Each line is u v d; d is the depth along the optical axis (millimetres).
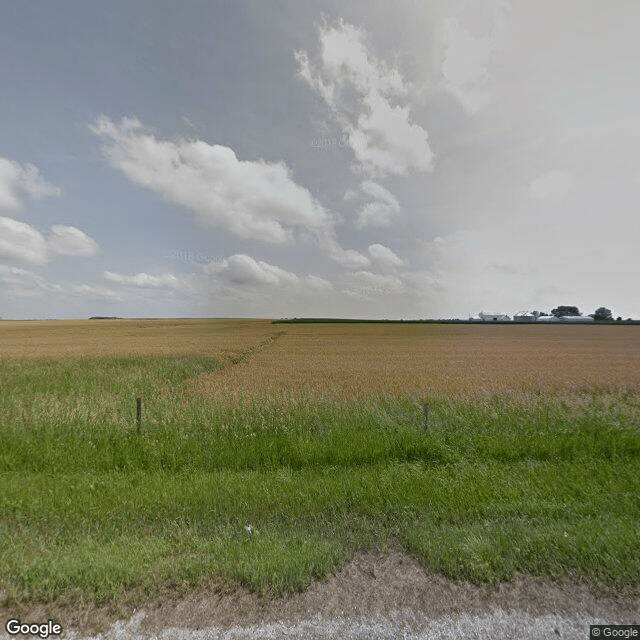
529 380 15727
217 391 12305
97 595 2627
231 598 2605
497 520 3621
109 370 18953
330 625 2398
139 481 4801
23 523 3639
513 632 2381
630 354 32844
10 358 25453
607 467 4969
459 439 6262
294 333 67875
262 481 4625
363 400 9945
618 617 2506
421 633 2346
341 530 3477
